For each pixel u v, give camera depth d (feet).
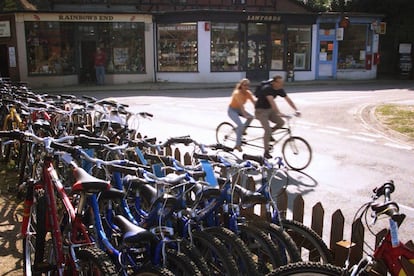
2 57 83.20
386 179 28.27
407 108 55.72
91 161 13.46
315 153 34.81
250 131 42.01
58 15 81.05
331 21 92.94
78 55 85.87
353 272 9.91
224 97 69.05
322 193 25.63
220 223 13.32
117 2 93.45
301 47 93.35
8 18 79.87
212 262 12.67
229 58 89.30
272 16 88.69
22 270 15.42
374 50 97.35
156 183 12.00
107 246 11.44
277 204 16.34
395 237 9.75
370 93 74.23
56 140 15.35
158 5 95.81
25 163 20.76
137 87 81.25
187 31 87.40
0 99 31.89
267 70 92.12
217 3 99.30
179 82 88.84
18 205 21.16
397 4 100.73
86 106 26.55
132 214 13.08
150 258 11.45
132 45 87.40
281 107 58.34
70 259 11.91
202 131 42.09
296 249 12.92
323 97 68.74
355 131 43.57
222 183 13.44
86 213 12.27
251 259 12.12
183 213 12.53
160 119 48.65
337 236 14.24
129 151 17.81
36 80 81.97
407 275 9.70
